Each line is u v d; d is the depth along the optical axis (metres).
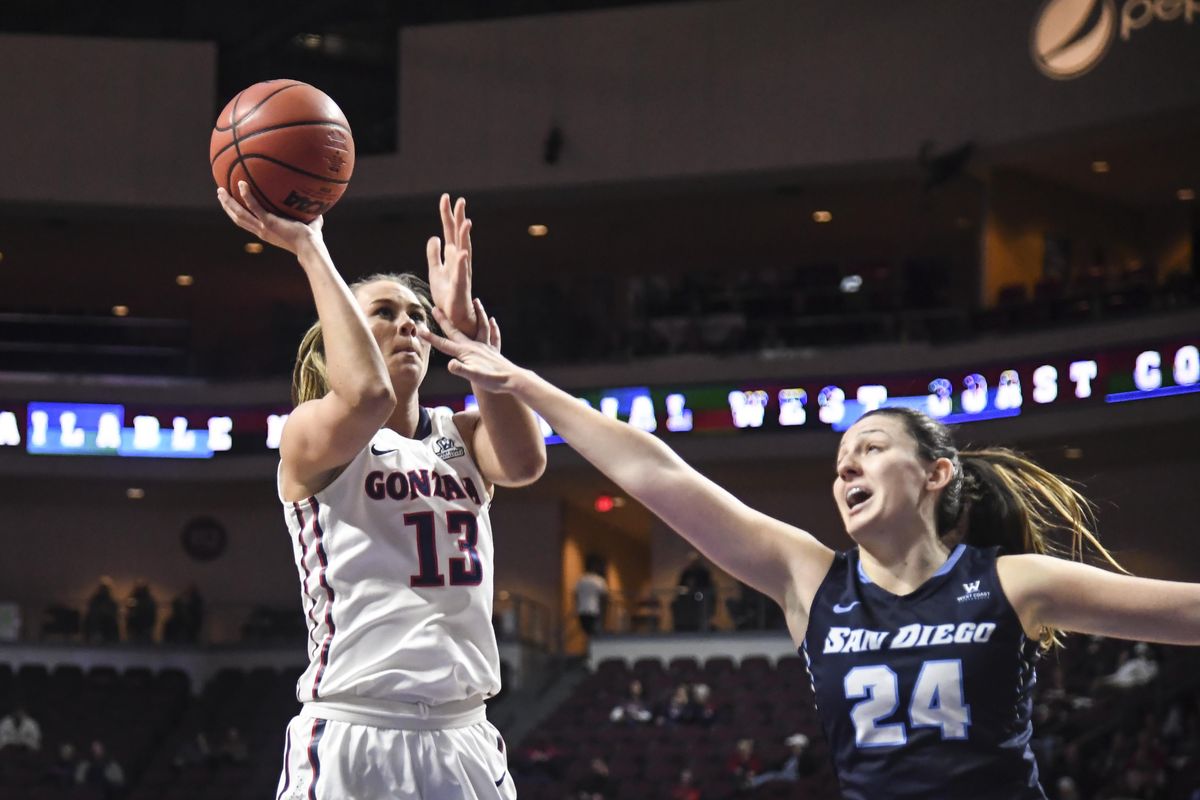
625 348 23.02
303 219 3.68
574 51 22.58
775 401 21.33
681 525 3.39
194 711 20.83
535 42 22.72
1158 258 23.17
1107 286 20.34
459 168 22.64
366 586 3.59
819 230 24.12
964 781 3.06
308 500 3.65
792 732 17.05
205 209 23.02
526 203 22.84
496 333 3.78
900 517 3.28
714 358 21.75
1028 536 3.61
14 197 22.73
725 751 16.80
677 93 22.09
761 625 20.58
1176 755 14.28
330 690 3.56
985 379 19.95
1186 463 20.92
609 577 26.58
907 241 24.55
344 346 3.46
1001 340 19.86
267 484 23.50
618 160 22.16
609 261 25.83
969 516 3.59
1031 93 20.30
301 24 23.88
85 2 24.61
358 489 3.63
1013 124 20.39
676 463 3.40
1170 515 20.98
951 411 20.23
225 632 24.50
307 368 3.92
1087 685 16.59
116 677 21.70
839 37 21.53
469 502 3.75
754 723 17.59
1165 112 19.17
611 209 23.20
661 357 22.20
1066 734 15.34
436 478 3.72
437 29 23.05
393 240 24.52
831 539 23.34
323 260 3.58
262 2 24.22
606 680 20.05
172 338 25.47
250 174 3.58
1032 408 19.48
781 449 21.23
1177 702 15.38
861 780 3.15
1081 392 19.06
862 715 3.16
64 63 23.17
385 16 24.14
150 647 22.33
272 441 23.06
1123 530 21.31
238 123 3.61
